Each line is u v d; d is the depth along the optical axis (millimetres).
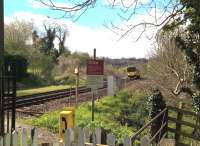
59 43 88438
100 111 29625
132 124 27969
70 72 75562
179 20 11445
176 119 16531
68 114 13117
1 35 11500
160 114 15602
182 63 28156
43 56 70000
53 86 63906
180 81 27125
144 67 45031
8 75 12570
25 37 73000
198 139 16203
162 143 15039
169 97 29875
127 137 7473
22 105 29438
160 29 10609
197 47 20203
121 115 29297
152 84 33406
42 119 20406
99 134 8352
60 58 82000
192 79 22422
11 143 8117
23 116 23406
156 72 32719
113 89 38156
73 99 37750
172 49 28766
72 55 81500
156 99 18969
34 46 82875
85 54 81000
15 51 60906
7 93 12656
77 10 8922
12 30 71438
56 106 30562
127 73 74188
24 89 54156
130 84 58094
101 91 47219
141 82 47562
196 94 21641
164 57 30531
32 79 64188
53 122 19672
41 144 8961
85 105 31375
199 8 10961
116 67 84562
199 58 20891
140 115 29703
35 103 32469
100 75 19000
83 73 73500
